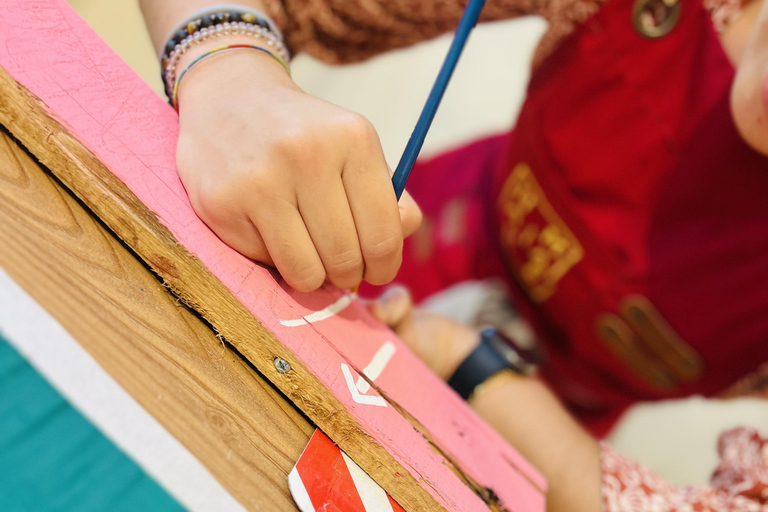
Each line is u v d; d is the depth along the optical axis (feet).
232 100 1.14
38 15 1.13
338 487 0.99
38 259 0.85
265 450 0.94
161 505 0.81
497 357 2.32
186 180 1.08
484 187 3.16
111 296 0.89
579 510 1.92
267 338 0.99
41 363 0.79
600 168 2.43
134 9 3.22
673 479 4.60
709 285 2.35
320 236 1.08
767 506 1.86
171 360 0.90
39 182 0.93
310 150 1.02
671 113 2.26
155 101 1.26
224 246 1.08
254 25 1.35
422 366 1.76
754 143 2.02
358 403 1.09
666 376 2.64
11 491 0.73
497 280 3.04
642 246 2.44
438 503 1.11
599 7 2.40
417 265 3.08
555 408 2.28
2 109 0.92
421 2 2.60
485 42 5.82
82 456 0.78
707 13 2.18
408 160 1.18
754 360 2.52
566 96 2.51
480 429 1.74
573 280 2.63
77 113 1.02
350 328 1.32
